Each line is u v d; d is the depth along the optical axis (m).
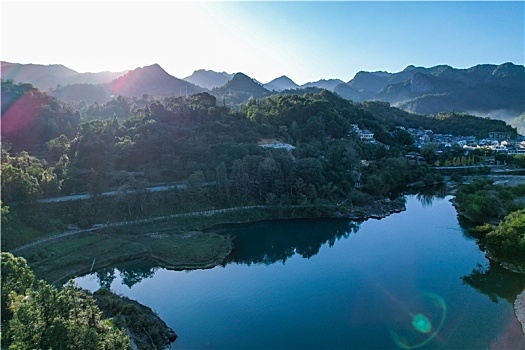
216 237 111.94
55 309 41.25
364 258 96.94
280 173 141.38
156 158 144.50
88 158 137.50
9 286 50.53
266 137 190.38
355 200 144.62
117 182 129.38
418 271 86.81
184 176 141.12
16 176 103.62
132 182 123.19
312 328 64.00
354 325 64.69
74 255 93.38
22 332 37.50
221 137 165.00
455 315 66.81
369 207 142.12
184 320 67.19
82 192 124.38
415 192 176.50
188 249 101.44
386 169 184.50
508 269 85.00
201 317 68.31
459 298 73.00
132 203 120.69
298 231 123.88
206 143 159.00
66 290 45.59
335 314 68.56
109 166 136.25
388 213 139.38
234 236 119.06
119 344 43.00
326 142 194.62
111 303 66.88
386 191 168.88
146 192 124.44
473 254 96.19
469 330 61.91
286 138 195.12
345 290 78.44
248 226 127.31
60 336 37.22
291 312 69.69
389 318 66.56
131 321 61.56
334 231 123.00
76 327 38.81
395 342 59.22
